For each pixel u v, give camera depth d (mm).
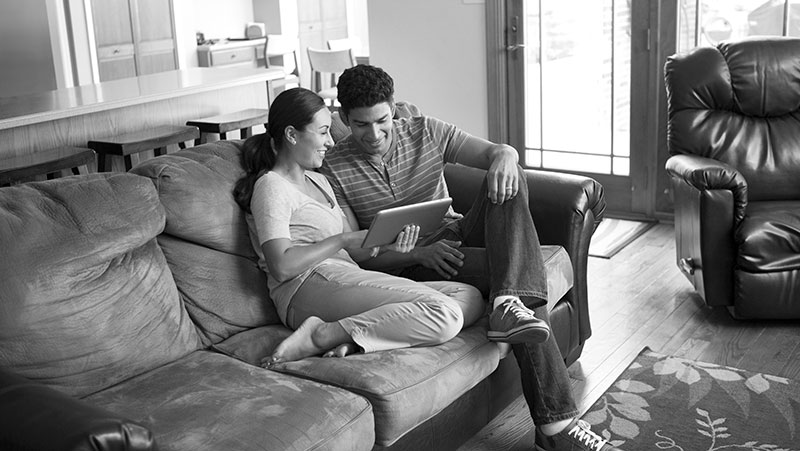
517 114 5227
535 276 2510
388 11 5508
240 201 2525
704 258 3389
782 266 3275
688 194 3553
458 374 2303
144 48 7309
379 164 2799
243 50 8406
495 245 2551
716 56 3818
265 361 2289
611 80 4852
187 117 4320
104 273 2170
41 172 3309
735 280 3344
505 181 2572
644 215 4891
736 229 3344
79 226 2148
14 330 1976
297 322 2494
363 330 2312
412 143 2852
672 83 3842
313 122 2484
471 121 5379
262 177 2500
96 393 2111
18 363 1994
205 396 2055
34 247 2047
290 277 2422
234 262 2525
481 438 2682
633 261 4215
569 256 2922
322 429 1956
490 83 5219
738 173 3340
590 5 4816
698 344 3242
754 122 3783
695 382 2928
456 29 5273
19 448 1533
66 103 3715
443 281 2635
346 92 2654
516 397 2814
